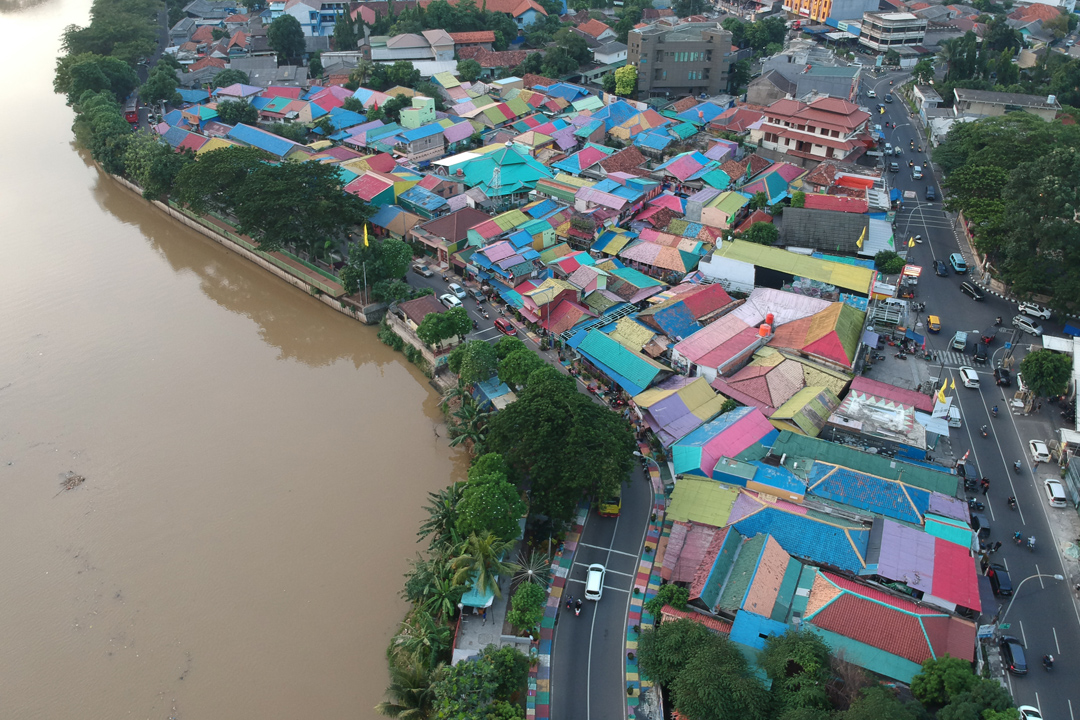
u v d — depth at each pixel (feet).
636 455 313.94
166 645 250.37
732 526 263.49
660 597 246.47
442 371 378.53
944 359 364.58
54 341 408.87
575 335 373.20
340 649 249.34
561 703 226.17
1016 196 391.24
